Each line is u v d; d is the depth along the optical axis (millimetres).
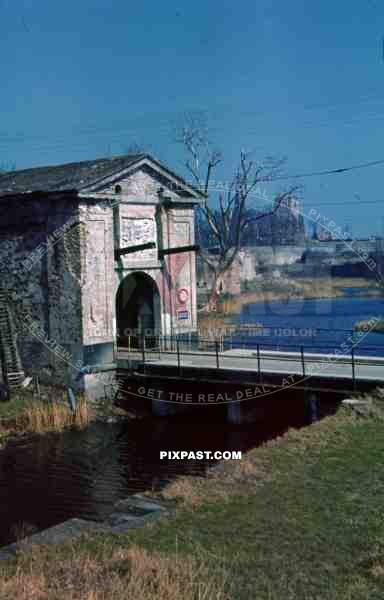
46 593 10297
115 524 13406
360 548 11578
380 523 12477
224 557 11438
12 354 28562
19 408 26328
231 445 22969
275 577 10695
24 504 17922
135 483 19484
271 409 25188
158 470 20625
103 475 20312
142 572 10836
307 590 10273
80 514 17141
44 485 19469
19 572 11156
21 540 13438
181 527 12812
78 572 11031
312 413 23359
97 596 10086
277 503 13703
